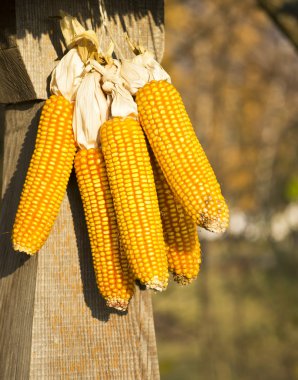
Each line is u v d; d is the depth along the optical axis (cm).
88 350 327
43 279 325
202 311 1118
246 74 2261
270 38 2258
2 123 484
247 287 1206
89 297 330
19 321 332
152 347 337
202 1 1881
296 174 1628
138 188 288
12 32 328
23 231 290
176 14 1861
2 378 336
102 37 343
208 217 277
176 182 285
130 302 338
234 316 1123
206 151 1694
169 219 306
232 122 2241
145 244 282
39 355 321
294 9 667
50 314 324
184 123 294
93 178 307
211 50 2023
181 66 2006
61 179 301
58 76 316
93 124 308
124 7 350
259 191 1917
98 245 304
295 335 1055
